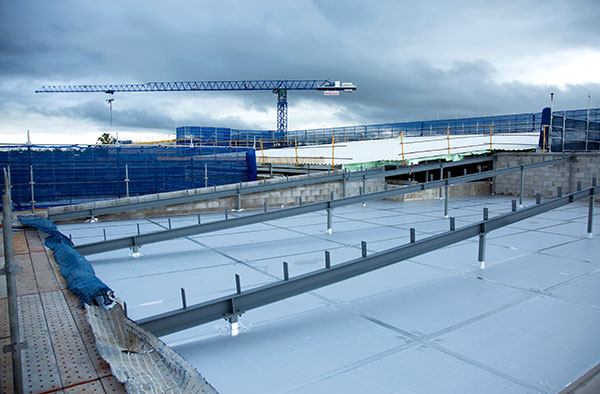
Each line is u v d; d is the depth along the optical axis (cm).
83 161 1467
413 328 481
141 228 1162
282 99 10306
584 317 507
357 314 527
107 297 459
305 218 1327
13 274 254
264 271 733
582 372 378
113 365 303
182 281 679
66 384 286
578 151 1802
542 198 1784
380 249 879
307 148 2545
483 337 455
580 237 978
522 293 595
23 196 1395
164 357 328
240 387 362
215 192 1375
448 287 627
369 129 3834
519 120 3016
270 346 442
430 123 3566
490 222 700
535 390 349
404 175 2053
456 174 2080
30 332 378
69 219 1264
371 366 394
